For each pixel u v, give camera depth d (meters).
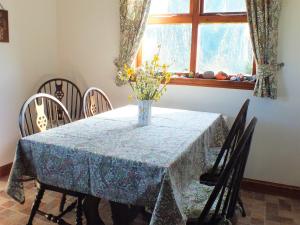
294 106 2.82
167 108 3.04
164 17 3.22
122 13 3.20
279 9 2.66
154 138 1.90
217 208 1.56
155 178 1.46
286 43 2.75
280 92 2.84
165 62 3.33
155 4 3.25
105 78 3.54
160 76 2.27
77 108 3.71
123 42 3.25
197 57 3.20
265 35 2.71
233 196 1.68
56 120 2.91
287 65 2.78
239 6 2.99
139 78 2.22
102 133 1.99
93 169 1.61
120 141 1.82
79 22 3.55
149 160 1.51
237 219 2.49
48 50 3.59
